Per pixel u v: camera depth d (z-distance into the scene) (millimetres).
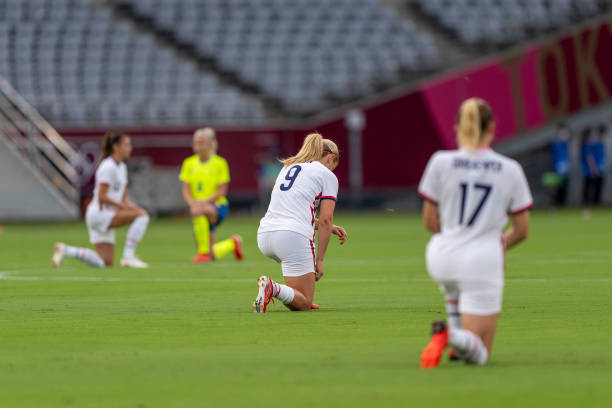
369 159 119938
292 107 121938
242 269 48844
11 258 57781
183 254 60812
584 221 93812
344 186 119750
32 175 104812
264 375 19375
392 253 59812
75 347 23500
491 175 19203
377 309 31359
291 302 30375
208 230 54312
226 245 54688
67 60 124812
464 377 18844
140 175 110812
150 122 119875
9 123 106875
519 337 24656
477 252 19141
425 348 20906
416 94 119375
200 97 123000
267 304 31312
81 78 123438
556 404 16469
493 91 121562
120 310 31406
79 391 17953
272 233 30469
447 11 134750
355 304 32938
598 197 126062
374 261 53625
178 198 112250
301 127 119000
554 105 124625
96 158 112312
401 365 20391
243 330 26344
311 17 134000
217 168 54188
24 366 20750
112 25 128625
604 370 19625
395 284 40500
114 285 40625
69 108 118875
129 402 16938
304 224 30422
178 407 16484
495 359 21047
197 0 133125
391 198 120062
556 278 42250
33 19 128750
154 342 24266
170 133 114938
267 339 24641
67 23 128250
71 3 130750
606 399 16828
